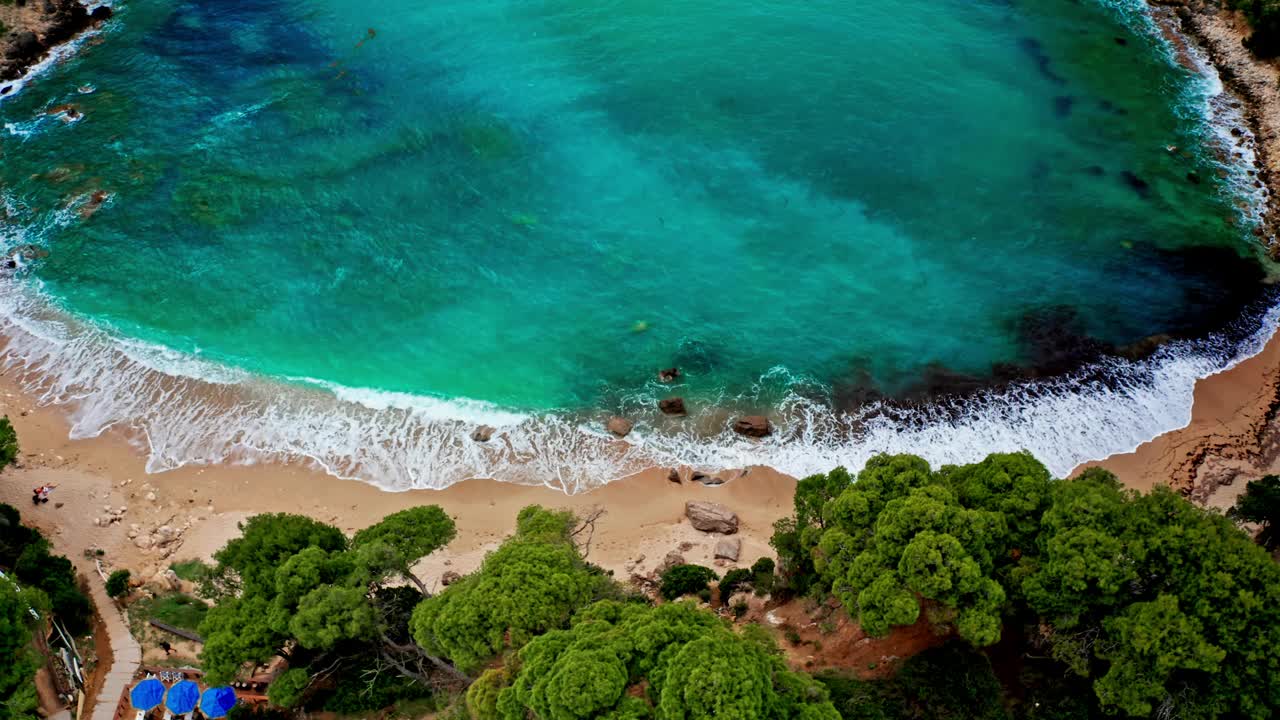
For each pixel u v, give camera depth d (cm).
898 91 8950
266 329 6862
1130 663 3953
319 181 8031
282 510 5759
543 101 8819
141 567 5369
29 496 5719
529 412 6362
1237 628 3841
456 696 4272
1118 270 7306
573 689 3478
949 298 7075
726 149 8281
